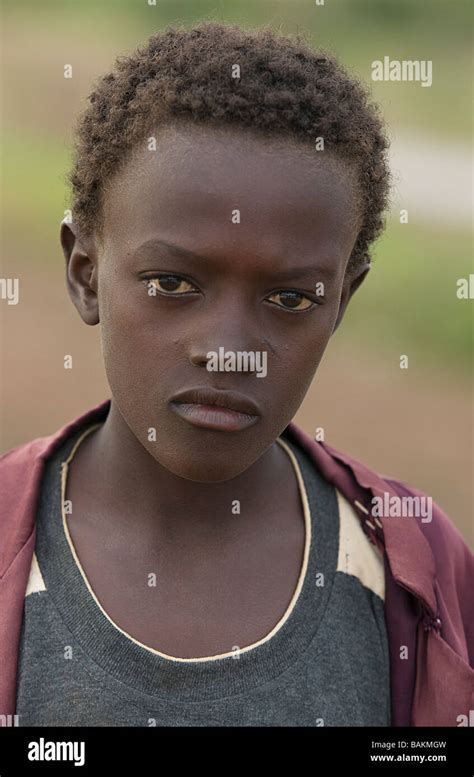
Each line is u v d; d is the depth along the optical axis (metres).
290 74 1.20
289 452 1.50
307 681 1.29
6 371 5.69
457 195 9.40
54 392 5.50
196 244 1.11
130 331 1.18
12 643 1.27
